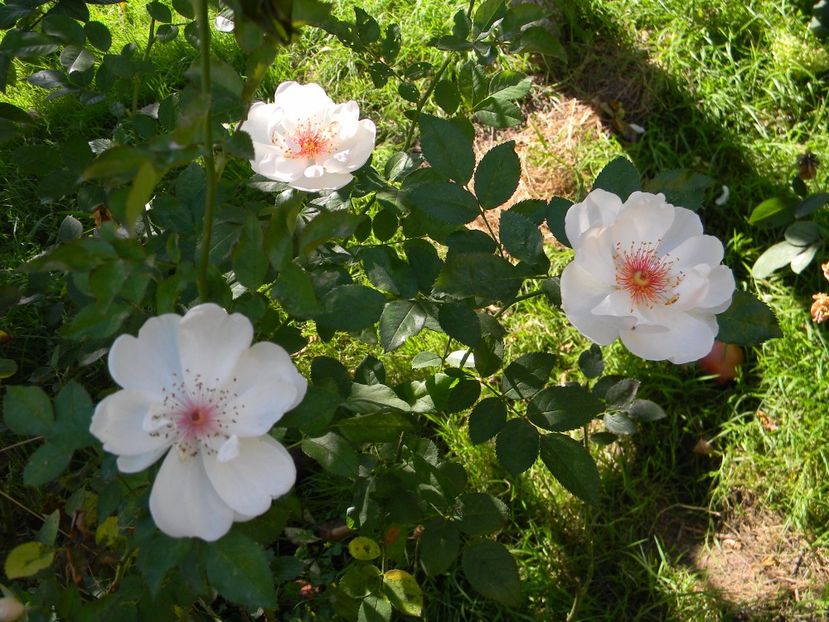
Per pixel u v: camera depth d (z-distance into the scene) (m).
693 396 0.96
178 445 0.54
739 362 0.97
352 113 0.71
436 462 0.76
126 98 1.11
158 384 0.54
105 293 0.53
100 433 0.51
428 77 1.15
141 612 0.61
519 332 0.98
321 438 0.64
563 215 0.66
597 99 1.17
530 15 0.74
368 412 0.65
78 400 0.54
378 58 0.80
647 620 0.85
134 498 0.58
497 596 0.69
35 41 0.72
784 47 1.17
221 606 0.80
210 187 0.54
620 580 0.87
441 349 0.95
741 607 0.85
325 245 0.74
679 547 0.89
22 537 0.80
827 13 1.16
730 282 0.62
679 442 0.95
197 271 0.58
